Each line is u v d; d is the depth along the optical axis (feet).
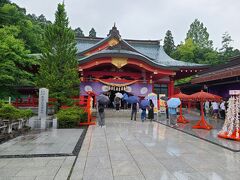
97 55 72.84
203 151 27.07
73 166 21.04
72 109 53.62
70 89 56.75
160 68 78.18
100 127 48.70
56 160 23.00
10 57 56.29
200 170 20.01
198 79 87.51
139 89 77.00
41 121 47.50
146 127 49.21
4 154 25.09
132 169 20.22
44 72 54.70
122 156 24.59
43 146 29.30
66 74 55.42
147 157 24.20
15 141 32.81
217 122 61.31
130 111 81.20
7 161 22.58
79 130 44.47
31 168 20.35
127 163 22.03
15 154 25.08
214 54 195.52
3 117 37.14
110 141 33.06
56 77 54.80
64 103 57.16
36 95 89.04
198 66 87.56
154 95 72.28
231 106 35.65
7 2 96.73
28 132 41.81
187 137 36.83
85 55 96.43
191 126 51.34
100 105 51.01
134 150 27.43
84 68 73.41
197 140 34.24
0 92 61.62
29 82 63.57
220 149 28.14
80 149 27.99
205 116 77.56
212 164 21.77
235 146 29.30
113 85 74.49
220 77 70.28
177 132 42.27
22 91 91.66
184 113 89.45
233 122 35.09
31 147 28.73
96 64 73.67
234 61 78.23
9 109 38.86
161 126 51.11
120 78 80.12
